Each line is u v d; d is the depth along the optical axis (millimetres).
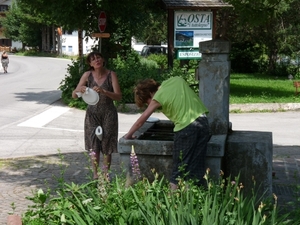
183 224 4129
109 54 21188
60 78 35000
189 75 19344
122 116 17328
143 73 19016
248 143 5949
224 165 6000
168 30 21922
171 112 5535
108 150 7246
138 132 6633
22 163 9555
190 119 5453
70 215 4559
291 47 37344
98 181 5109
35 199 5055
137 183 5234
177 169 5441
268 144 5949
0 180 8188
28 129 14375
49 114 17297
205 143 5477
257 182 5961
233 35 40594
